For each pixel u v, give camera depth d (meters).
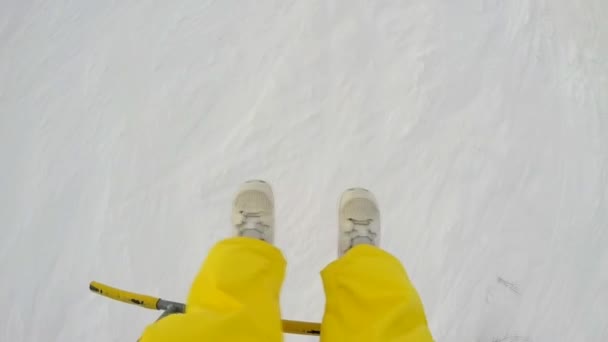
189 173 1.60
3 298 1.49
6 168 1.63
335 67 1.69
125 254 1.52
